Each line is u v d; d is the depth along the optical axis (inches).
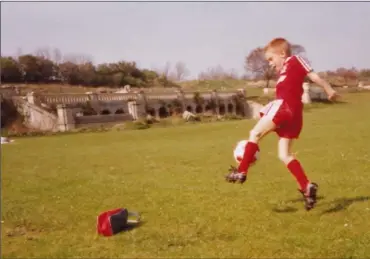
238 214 211.5
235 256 156.1
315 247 158.2
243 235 179.0
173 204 244.5
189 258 157.5
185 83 2999.5
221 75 2610.7
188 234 185.6
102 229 194.2
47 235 201.6
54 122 1385.3
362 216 191.0
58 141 892.0
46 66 2519.7
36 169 458.0
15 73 2370.8
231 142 614.2
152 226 201.9
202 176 340.2
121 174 382.0
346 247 155.3
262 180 297.7
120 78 2763.3
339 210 203.3
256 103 1373.0
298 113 192.1
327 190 246.2
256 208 220.5
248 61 662.5
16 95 1552.7
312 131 383.6
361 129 279.3
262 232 180.7
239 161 211.0
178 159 460.4
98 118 1428.4
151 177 352.5
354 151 335.0
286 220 194.9
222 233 183.6
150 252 166.7
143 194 281.4
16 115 1459.2
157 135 846.5
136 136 863.7
